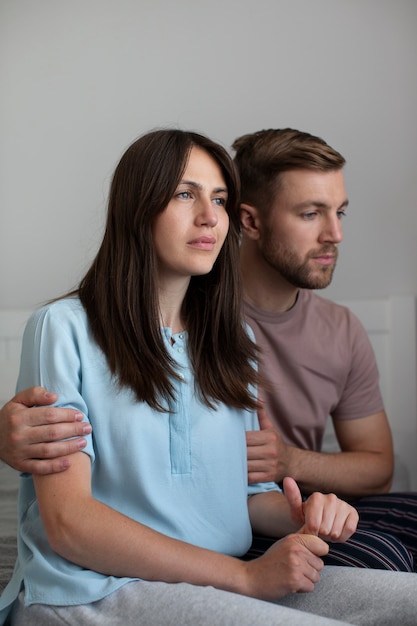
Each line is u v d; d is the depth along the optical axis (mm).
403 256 2596
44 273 2627
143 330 1131
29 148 2609
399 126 2576
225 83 2580
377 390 1739
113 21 2576
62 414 1037
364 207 2592
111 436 1080
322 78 2574
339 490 1588
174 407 1131
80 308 1133
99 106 2592
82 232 2609
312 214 1560
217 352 1214
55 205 2615
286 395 1628
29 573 1033
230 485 1176
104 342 1111
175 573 1005
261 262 1622
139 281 1132
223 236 1180
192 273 1139
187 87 2582
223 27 2570
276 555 1025
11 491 1835
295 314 1645
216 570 1017
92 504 1009
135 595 977
